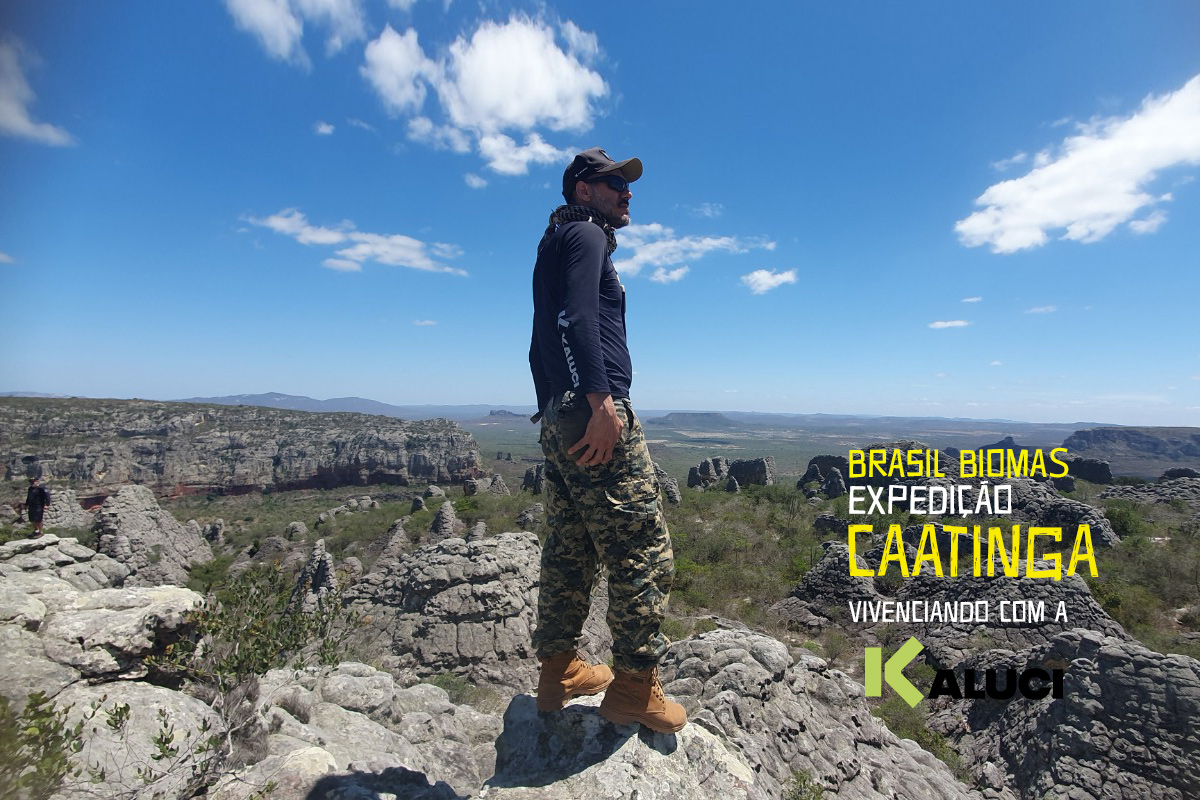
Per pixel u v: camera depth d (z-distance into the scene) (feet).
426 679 49.19
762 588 97.81
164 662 11.66
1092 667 35.04
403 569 60.70
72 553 23.03
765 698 18.21
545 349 9.62
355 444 412.98
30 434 335.06
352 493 387.55
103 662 11.59
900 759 20.68
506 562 57.47
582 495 9.15
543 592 10.53
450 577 55.72
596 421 8.26
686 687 18.16
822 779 17.07
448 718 19.22
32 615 12.23
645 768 9.43
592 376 8.23
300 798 9.07
